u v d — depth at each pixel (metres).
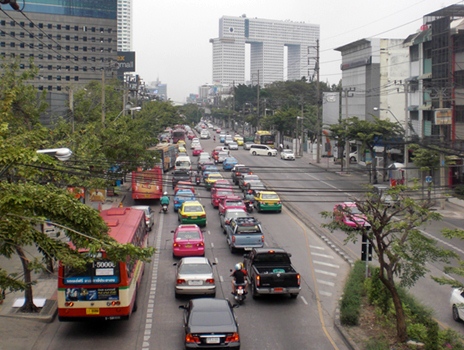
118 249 13.30
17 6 14.67
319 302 22.50
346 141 64.38
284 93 145.00
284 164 74.88
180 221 38.53
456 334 17.73
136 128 42.84
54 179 22.64
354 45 77.12
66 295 18.05
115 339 18.45
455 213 43.22
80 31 132.12
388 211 26.09
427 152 44.44
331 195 49.66
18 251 16.56
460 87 48.81
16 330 19.02
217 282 25.12
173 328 19.50
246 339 18.42
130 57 136.00
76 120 44.09
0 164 12.95
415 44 57.72
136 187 45.38
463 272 16.38
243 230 30.17
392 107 71.94
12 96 16.30
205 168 60.38
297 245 32.44
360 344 17.56
